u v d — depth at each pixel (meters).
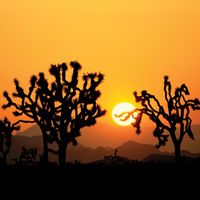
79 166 52.72
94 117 50.47
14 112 51.19
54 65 50.34
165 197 38.78
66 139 50.56
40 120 50.97
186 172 48.91
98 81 50.47
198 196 39.00
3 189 41.62
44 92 50.44
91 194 40.09
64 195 39.62
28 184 43.56
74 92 50.22
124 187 42.50
